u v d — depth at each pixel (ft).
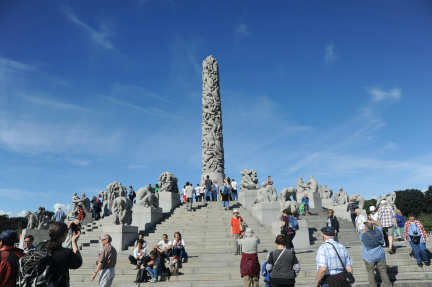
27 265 15.97
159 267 42.24
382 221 46.14
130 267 46.32
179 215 76.18
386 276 34.17
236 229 51.67
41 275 15.69
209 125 118.52
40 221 83.35
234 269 44.14
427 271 40.65
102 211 103.19
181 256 46.57
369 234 35.04
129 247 59.21
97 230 76.02
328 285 22.03
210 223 70.03
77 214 88.58
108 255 27.55
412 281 37.70
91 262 48.55
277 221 60.90
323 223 72.90
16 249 19.38
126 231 60.23
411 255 44.11
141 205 73.00
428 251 44.39
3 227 248.11
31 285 15.71
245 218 73.00
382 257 34.37
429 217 235.40
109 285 27.53
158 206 77.66
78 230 18.94
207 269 44.32
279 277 23.84
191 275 42.47
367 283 38.34
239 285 39.19
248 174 88.58
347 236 65.72
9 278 18.40
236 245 51.16
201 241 60.29
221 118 121.19
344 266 21.85
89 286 40.42
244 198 84.38
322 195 109.81
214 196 97.14
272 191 72.18
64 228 16.76
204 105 120.88
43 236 82.53
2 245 19.12
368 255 34.71
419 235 41.11
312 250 53.78
